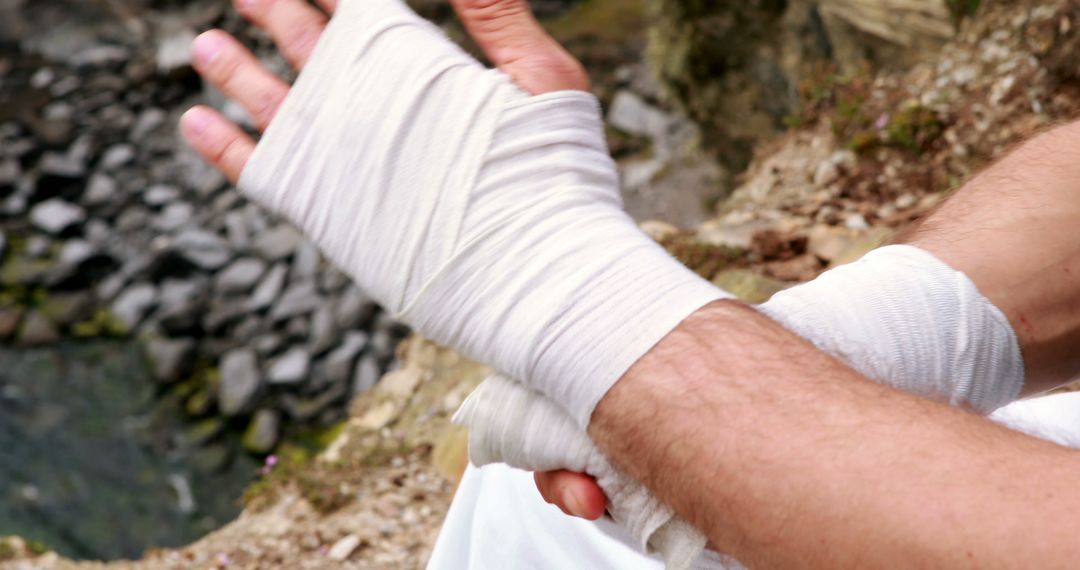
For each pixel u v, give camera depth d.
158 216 10.10
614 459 0.73
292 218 0.79
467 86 0.78
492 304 0.75
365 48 0.79
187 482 8.20
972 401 0.87
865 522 0.61
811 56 5.68
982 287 0.88
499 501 1.08
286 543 2.97
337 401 8.59
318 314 9.03
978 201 0.95
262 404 8.65
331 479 3.24
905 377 0.83
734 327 0.71
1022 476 0.61
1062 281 0.90
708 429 0.67
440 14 9.51
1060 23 4.02
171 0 11.42
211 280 9.56
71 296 9.55
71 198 10.32
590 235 0.76
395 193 0.77
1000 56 4.21
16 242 9.89
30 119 10.72
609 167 0.82
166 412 8.70
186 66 10.93
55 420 8.62
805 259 3.29
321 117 0.78
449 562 1.15
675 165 8.99
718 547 0.76
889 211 3.84
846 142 4.29
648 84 9.67
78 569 3.14
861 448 0.63
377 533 2.89
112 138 10.67
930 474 0.62
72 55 11.16
